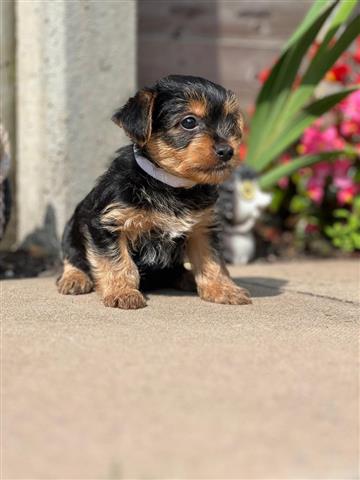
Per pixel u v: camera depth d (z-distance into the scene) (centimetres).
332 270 70
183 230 52
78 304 50
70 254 57
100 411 31
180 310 49
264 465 27
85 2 66
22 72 71
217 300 52
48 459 27
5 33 71
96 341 41
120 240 52
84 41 67
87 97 67
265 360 38
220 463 27
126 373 35
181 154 50
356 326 46
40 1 67
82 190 68
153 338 41
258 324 45
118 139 69
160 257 54
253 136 74
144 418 30
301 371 36
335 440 29
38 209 70
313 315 48
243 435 29
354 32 68
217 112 51
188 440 29
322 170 79
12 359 37
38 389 33
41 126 69
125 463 27
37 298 52
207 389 34
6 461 27
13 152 73
